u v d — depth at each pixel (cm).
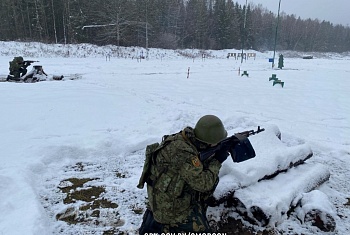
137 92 1138
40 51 3247
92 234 327
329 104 1104
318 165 454
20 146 520
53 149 506
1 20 4594
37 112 730
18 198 363
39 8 4672
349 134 727
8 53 2944
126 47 4297
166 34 5459
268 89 1402
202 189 233
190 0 6600
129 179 448
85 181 440
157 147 250
